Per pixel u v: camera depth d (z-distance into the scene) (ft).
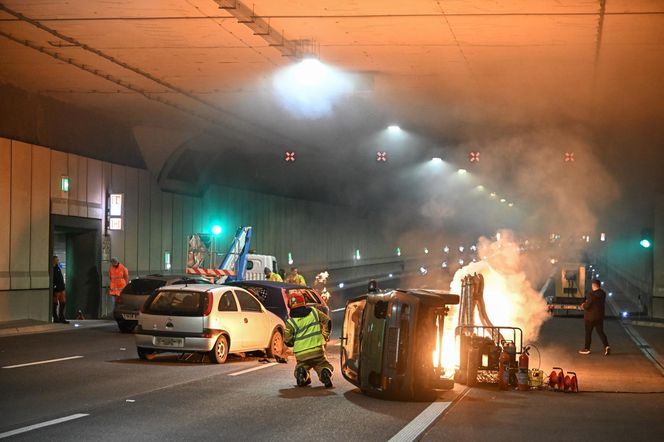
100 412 35.96
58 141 89.92
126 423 33.42
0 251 80.48
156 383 45.50
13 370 50.49
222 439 30.60
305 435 31.78
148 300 56.24
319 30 59.72
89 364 53.88
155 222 110.42
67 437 30.42
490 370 47.93
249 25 58.34
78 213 93.30
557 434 33.17
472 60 68.49
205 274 87.10
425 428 33.88
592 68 70.18
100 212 97.76
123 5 54.54
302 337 45.34
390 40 62.39
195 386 44.75
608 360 64.34
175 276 82.02
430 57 67.82
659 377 54.29
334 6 53.52
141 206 107.04
